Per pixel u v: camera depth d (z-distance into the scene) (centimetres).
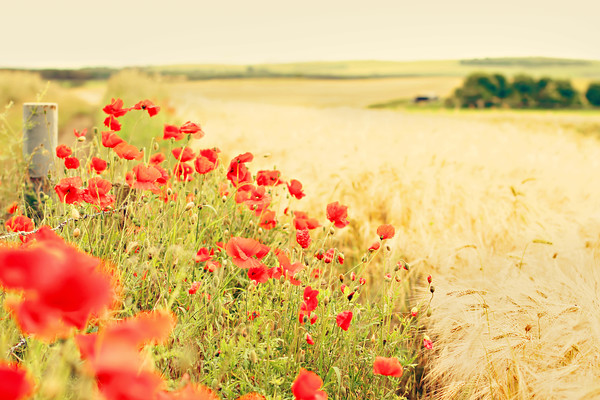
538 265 316
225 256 263
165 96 1797
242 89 7788
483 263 345
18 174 355
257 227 299
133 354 89
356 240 408
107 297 83
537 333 238
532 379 215
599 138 1520
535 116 2747
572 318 235
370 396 230
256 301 228
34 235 208
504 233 400
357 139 794
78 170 296
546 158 686
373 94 7044
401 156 612
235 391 202
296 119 1341
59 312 80
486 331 246
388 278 252
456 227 405
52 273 78
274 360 199
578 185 555
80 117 1677
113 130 279
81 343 90
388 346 239
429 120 1409
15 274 80
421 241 388
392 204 450
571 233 351
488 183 518
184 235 259
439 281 312
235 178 283
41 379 117
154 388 92
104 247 234
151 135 834
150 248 220
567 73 10000
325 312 228
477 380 232
